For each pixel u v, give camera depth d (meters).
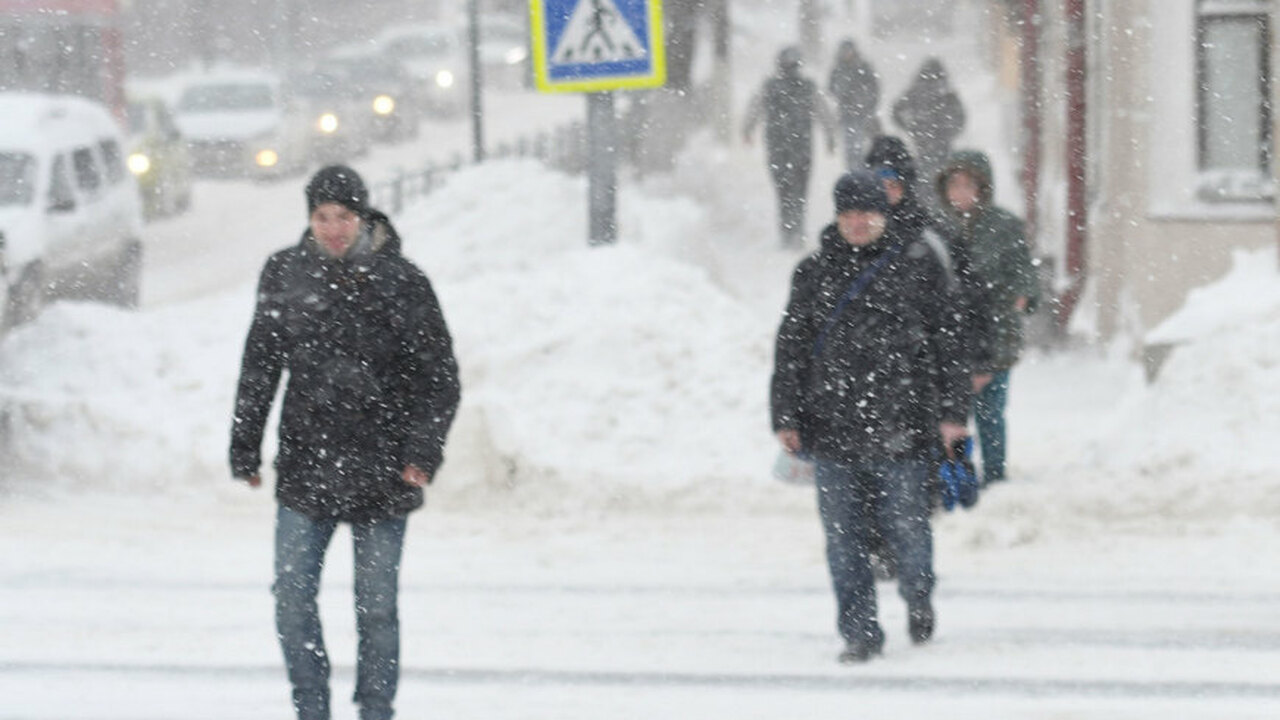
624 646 25.23
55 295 51.47
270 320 19.36
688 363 37.06
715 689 23.11
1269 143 46.34
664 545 31.55
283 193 98.38
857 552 24.09
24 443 35.91
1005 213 32.62
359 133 111.44
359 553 19.52
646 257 39.94
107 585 28.77
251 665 24.45
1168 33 46.56
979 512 32.22
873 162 26.50
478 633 25.91
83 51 97.31
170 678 23.78
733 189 86.88
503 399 36.03
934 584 24.72
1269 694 22.58
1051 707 22.12
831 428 23.78
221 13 182.12
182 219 89.06
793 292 24.02
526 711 22.16
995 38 125.38
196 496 35.19
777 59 71.62
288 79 112.31
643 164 93.38
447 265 50.06
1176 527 31.56
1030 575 28.91
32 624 26.41
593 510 33.88
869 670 23.91
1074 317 53.62
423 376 19.44
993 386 33.16
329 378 19.17
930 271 23.83
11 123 54.41
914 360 23.77
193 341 39.03
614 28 40.09
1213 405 34.53
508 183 54.47
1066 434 39.34
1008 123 96.88
